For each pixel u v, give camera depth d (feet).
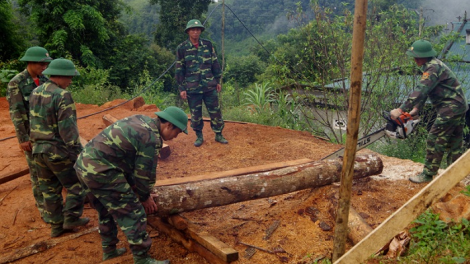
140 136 9.95
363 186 15.26
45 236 12.96
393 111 14.64
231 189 12.78
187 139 22.38
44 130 11.62
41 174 12.17
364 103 27.76
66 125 11.45
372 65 27.17
